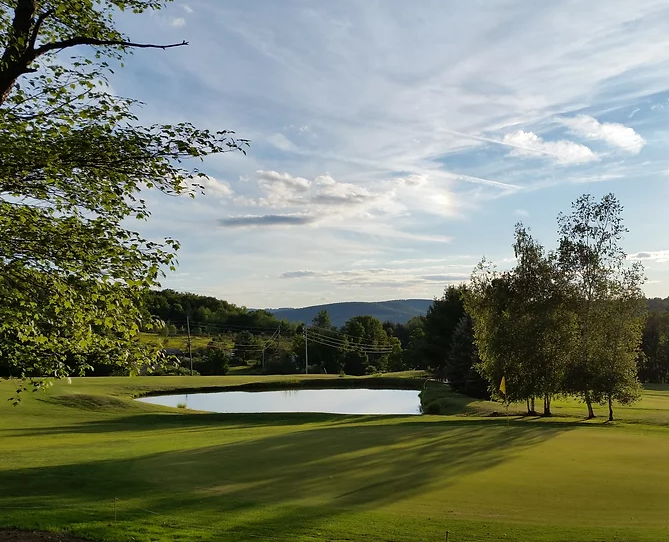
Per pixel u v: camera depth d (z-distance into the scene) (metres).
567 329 31.30
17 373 8.82
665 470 12.37
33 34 8.75
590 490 10.65
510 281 33.31
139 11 10.02
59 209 8.77
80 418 29.48
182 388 51.84
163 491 10.98
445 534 8.20
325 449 15.73
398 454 14.73
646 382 77.69
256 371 90.62
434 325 66.94
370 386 61.75
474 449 15.47
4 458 14.85
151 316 8.92
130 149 8.27
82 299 8.16
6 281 8.15
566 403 43.44
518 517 9.05
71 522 8.62
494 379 32.72
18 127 8.10
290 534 8.22
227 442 17.77
